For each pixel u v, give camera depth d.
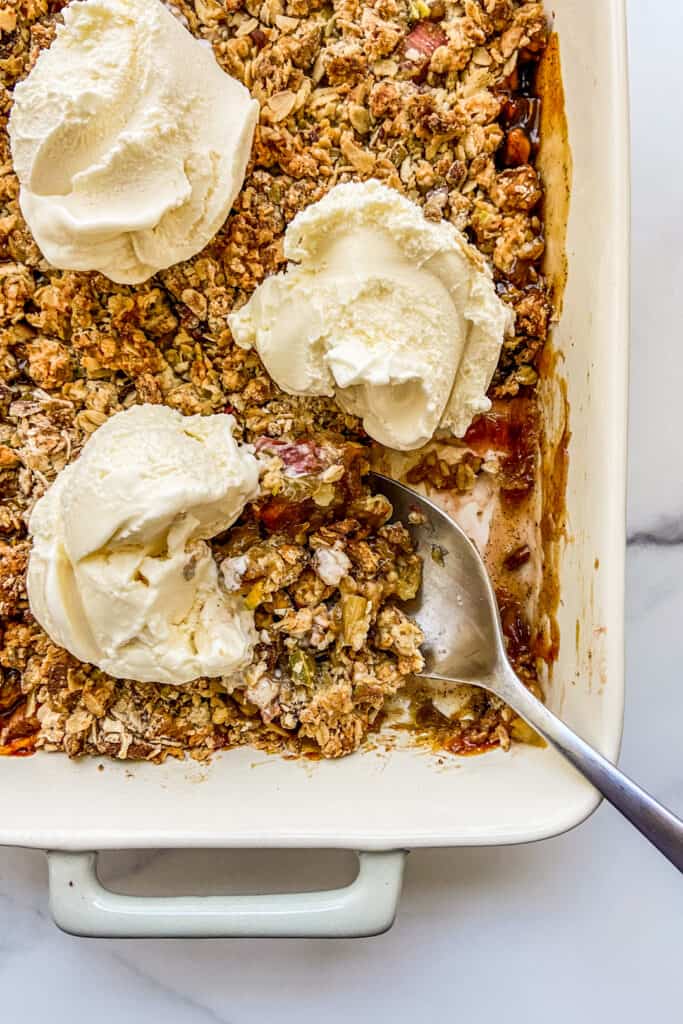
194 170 0.48
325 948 0.52
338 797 0.49
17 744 0.50
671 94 0.53
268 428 0.50
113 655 0.48
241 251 0.49
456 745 0.51
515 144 0.50
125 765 0.50
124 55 0.47
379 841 0.46
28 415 0.50
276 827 0.47
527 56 0.50
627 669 0.53
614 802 0.46
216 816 0.48
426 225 0.48
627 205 0.46
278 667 0.50
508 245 0.50
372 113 0.50
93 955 0.52
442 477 0.52
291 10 0.50
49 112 0.47
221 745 0.50
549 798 0.47
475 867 0.52
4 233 0.49
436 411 0.49
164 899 0.47
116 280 0.49
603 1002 0.52
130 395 0.50
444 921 0.52
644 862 0.52
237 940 0.52
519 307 0.50
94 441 0.48
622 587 0.47
